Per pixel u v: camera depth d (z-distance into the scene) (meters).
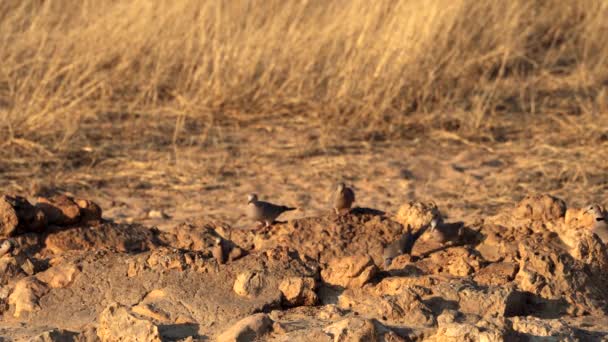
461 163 44.25
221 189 40.69
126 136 47.00
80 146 45.25
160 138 47.03
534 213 27.62
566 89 55.34
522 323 20.91
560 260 24.05
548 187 40.62
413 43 51.31
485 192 40.00
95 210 29.14
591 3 65.19
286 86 52.06
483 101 52.53
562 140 47.00
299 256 25.69
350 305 23.72
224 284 24.45
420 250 26.14
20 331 23.38
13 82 50.97
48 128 46.34
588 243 24.95
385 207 37.75
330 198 39.19
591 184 40.84
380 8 52.78
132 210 37.88
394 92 49.69
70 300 24.59
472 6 58.06
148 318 23.45
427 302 22.84
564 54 61.75
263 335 21.61
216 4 55.31
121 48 53.47
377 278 24.88
